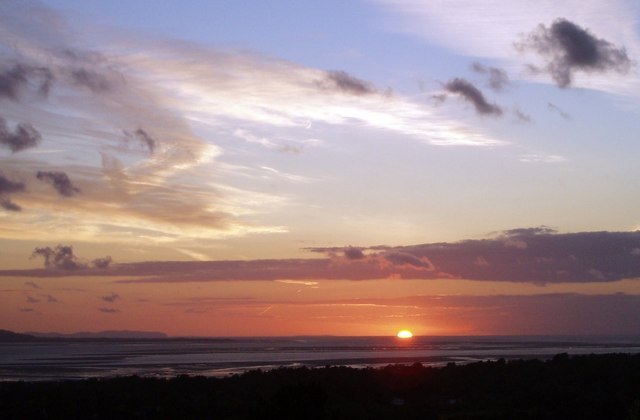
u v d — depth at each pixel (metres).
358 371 97.12
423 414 69.94
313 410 50.66
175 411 71.81
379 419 66.94
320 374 93.25
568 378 85.31
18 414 71.62
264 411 50.34
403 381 87.62
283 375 92.88
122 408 73.94
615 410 68.62
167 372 133.75
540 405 75.00
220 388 83.81
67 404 75.88
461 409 73.19
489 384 84.62
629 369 88.44
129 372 136.00
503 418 68.44
